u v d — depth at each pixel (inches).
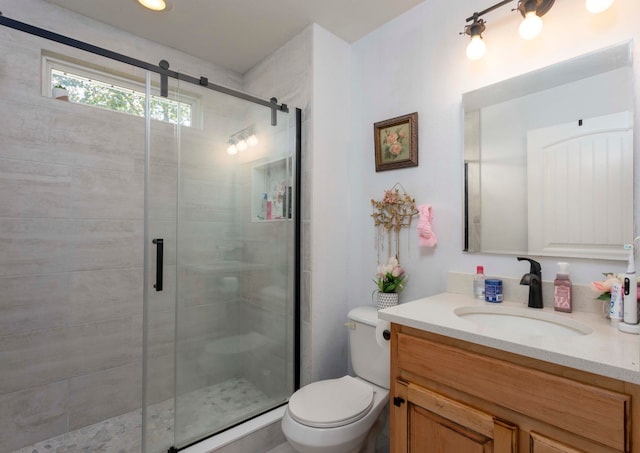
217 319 74.0
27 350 64.6
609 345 32.1
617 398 27.5
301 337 75.7
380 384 60.5
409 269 67.5
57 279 67.7
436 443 39.4
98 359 72.8
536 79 51.3
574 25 47.9
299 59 77.2
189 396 67.4
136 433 69.4
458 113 60.3
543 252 50.1
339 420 50.2
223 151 72.6
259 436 65.0
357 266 78.5
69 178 68.9
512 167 53.5
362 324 64.0
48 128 66.4
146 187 61.3
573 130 47.6
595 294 44.3
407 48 68.9
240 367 78.0
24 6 64.5
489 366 35.1
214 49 84.6
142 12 70.0
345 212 80.3
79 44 55.0
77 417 70.2
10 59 62.1
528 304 48.2
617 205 43.9
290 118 77.8
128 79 78.1
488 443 34.9
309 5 67.6
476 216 57.4
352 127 80.8
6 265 62.4
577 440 29.8
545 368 31.8
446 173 61.8
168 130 66.4
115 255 74.7
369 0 66.0
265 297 79.2
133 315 77.2
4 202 62.0
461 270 59.3
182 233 67.6
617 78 44.1
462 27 60.1
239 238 76.6
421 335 42.4
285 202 78.1
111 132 74.2
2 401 62.2
